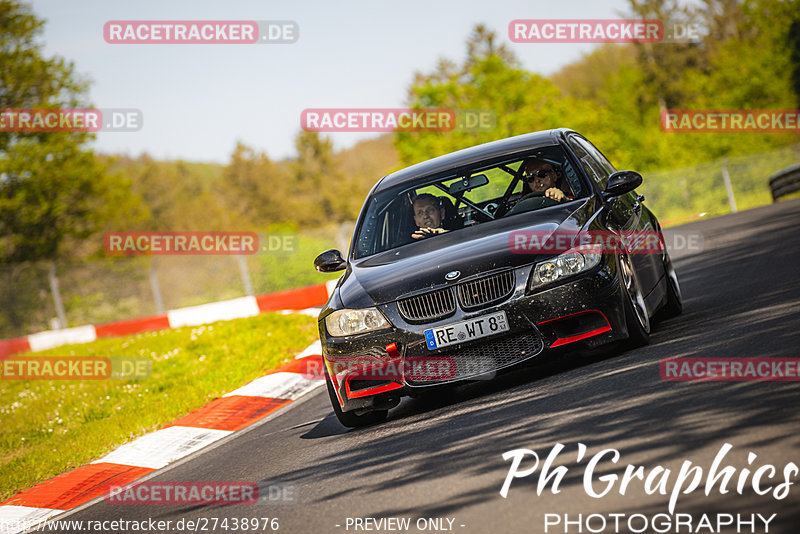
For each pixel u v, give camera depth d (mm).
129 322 58750
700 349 19109
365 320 20234
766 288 26594
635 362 19312
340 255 24719
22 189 118312
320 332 21203
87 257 119438
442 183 24172
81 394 37344
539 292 19422
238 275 69500
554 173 23297
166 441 26172
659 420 14727
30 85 118062
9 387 43938
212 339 45156
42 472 25312
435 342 19703
